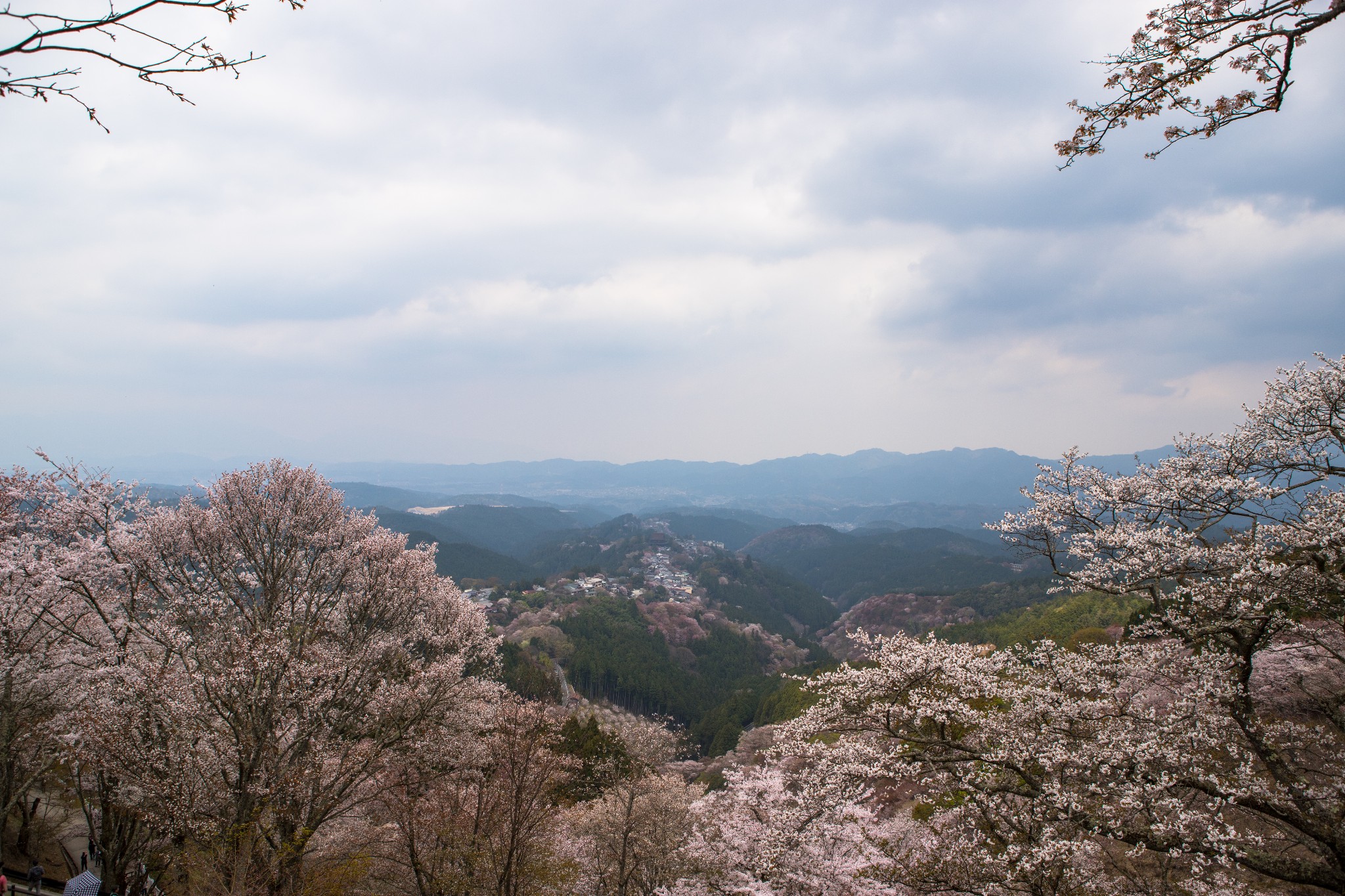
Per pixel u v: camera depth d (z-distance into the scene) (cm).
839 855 1505
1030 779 1151
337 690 1966
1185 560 1035
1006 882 1126
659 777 2664
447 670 2077
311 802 1827
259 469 2147
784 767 2045
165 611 1909
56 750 1806
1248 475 1098
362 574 2286
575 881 2197
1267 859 927
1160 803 995
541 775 1903
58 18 373
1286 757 1071
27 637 1789
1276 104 544
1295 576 961
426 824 1850
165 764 1631
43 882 2006
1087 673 1191
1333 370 1020
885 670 1292
